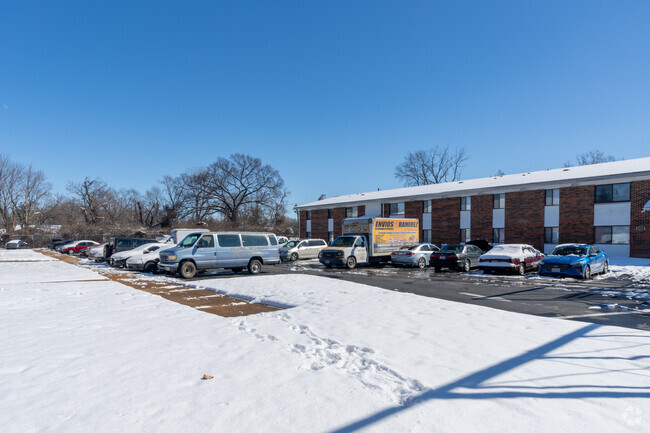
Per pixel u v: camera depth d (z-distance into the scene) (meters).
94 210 66.38
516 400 3.60
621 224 23.00
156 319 7.18
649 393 3.78
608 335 6.00
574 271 14.78
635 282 13.85
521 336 5.91
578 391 3.82
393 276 16.55
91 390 3.74
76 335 5.91
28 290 11.49
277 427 3.05
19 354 4.90
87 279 15.17
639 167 23.38
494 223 28.84
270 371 4.33
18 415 3.21
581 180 24.30
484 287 12.78
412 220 23.50
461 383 4.01
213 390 3.76
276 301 9.35
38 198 63.50
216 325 6.69
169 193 72.38
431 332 6.13
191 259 15.49
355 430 3.02
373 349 5.19
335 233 40.00
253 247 17.05
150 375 4.16
